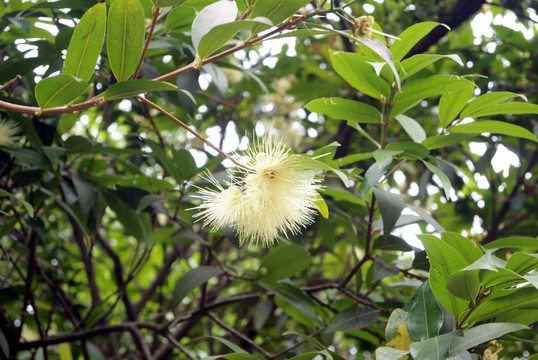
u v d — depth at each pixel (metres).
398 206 1.04
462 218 1.50
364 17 0.92
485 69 1.52
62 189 1.23
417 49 1.33
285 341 1.67
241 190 0.94
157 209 1.20
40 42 1.13
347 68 1.02
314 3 1.18
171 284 2.07
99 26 0.89
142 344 1.30
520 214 1.52
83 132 1.53
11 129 1.11
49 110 0.88
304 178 0.93
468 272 0.88
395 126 1.59
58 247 1.55
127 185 1.25
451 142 1.06
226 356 0.93
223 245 1.77
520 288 0.91
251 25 0.91
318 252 1.67
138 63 0.91
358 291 1.18
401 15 1.58
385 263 1.12
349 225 1.30
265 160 0.92
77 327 1.36
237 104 1.68
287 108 1.80
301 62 1.63
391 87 1.01
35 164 1.11
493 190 1.45
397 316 0.96
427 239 0.91
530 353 1.22
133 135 1.36
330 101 1.03
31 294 1.31
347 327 1.10
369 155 1.08
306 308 1.17
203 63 0.91
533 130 1.43
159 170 1.44
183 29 1.12
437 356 0.85
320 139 1.72
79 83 0.87
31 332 1.51
